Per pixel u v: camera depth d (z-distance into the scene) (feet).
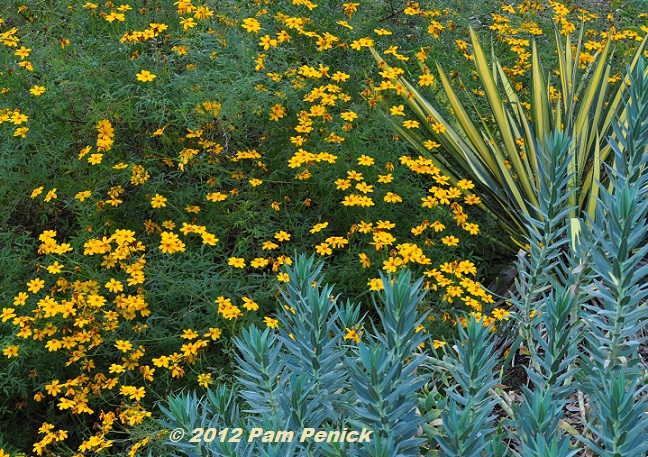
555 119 14.56
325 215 12.26
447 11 16.26
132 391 9.36
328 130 12.66
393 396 4.66
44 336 10.23
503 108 13.89
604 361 5.35
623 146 5.84
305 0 14.66
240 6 14.30
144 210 12.29
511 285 12.02
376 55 14.15
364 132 12.23
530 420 4.68
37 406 10.36
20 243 11.11
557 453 4.06
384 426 4.72
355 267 11.14
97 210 11.31
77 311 10.32
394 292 4.78
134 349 9.93
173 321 10.42
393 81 13.66
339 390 5.75
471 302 10.11
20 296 10.06
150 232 11.57
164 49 13.87
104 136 11.73
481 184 13.66
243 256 11.62
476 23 17.31
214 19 14.02
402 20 16.67
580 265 6.38
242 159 12.51
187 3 13.48
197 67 12.76
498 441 4.67
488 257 12.59
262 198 12.17
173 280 10.44
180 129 12.71
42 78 12.65
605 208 5.63
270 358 5.35
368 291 10.22
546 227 6.57
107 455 9.10
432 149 13.96
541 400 4.65
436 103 15.08
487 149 14.03
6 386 10.13
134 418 8.83
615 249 4.99
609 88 15.61
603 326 5.34
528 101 16.07
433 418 5.21
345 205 11.87
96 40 13.28
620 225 4.87
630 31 17.63
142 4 14.69
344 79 13.33
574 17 19.08
